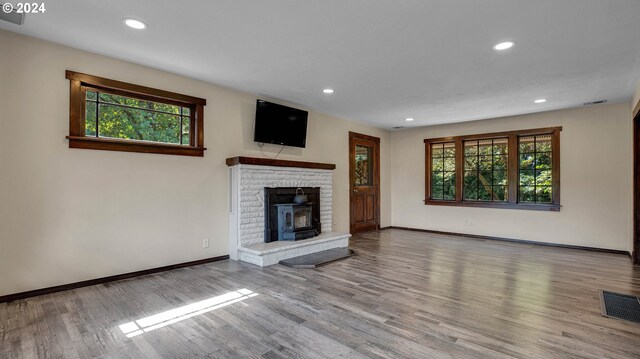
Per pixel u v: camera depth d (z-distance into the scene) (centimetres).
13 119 290
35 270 302
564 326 246
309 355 205
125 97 365
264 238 466
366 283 347
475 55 325
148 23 269
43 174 306
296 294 313
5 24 274
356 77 398
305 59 343
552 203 564
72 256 322
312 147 580
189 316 262
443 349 212
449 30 273
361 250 518
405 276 374
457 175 677
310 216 510
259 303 290
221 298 302
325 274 380
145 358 201
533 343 220
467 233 659
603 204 517
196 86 415
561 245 552
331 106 545
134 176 363
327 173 573
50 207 310
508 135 610
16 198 292
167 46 315
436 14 247
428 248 536
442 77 392
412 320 256
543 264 432
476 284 346
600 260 457
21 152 294
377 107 548
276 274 379
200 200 420
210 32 284
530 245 566
